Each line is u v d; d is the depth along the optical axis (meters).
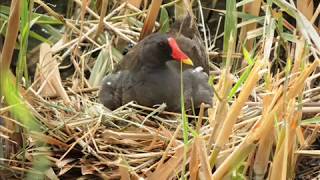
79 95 8.38
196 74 8.17
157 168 6.75
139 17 9.66
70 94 8.43
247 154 6.57
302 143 7.24
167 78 7.94
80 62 8.98
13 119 7.06
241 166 7.02
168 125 7.69
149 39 8.08
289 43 9.33
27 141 7.26
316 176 7.45
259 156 6.86
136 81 7.99
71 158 7.30
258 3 9.22
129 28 9.43
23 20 6.74
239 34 9.79
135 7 9.51
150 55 7.94
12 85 6.30
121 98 8.13
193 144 6.42
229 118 6.39
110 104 8.21
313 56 8.74
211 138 6.51
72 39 9.38
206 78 8.27
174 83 7.95
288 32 9.70
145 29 9.12
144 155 7.12
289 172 7.08
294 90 6.70
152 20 9.06
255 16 8.77
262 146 6.80
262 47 8.34
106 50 8.97
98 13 9.73
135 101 8.02
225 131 6.43
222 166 6.51
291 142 6.81
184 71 8.14
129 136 7.34
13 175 7.29
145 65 7.97
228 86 6.44
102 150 7.28
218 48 9.78
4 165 7.23
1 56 6.75
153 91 7.91
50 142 7.27
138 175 6.98
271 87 7.91
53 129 7.34
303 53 7.88
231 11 8.28
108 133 7.33
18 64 6.97
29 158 7.18
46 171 7.02
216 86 8.56
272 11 8.53
